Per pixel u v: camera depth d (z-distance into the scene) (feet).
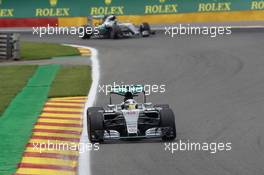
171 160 150.20
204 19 604.49
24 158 156.15
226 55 369.09
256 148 160.97
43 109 228.63
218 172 138.10
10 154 158.92
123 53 406.21
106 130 172.14
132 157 154.20
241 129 186.80
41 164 150.20
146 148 163.43
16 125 197.47
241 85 269.44
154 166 144.97
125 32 519.19
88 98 250.57
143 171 140.87
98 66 347.56
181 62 347.36
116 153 158.81
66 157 156.76
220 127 190.80
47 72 329.72
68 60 385.29
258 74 296.30
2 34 418.51
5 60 411.75
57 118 211.20
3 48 417.28
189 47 422.82
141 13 621.72
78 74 315.99
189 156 153.69
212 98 242.58
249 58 352.08
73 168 145.79
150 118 176.76
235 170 139.44
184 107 226.79
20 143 171.42
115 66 344.49
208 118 205.77
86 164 148.87
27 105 234.79
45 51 451.94
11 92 267.18
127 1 629.10
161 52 399.44
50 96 255.29
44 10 645.51
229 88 263.08
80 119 208.85
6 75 325.83
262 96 243.19
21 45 508.53
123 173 139.64
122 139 175.22
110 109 183.11
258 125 191.72
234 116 207.72
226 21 597.93
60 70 335.06
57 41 529.86
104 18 536.01
